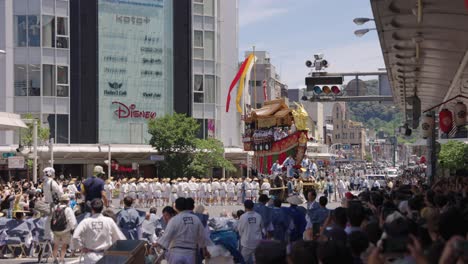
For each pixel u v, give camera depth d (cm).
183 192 4906
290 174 4688
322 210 1523
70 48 6988
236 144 8069
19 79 6731
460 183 2069
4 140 6378
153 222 1689
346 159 16938
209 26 7644
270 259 596
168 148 6519
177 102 7512
